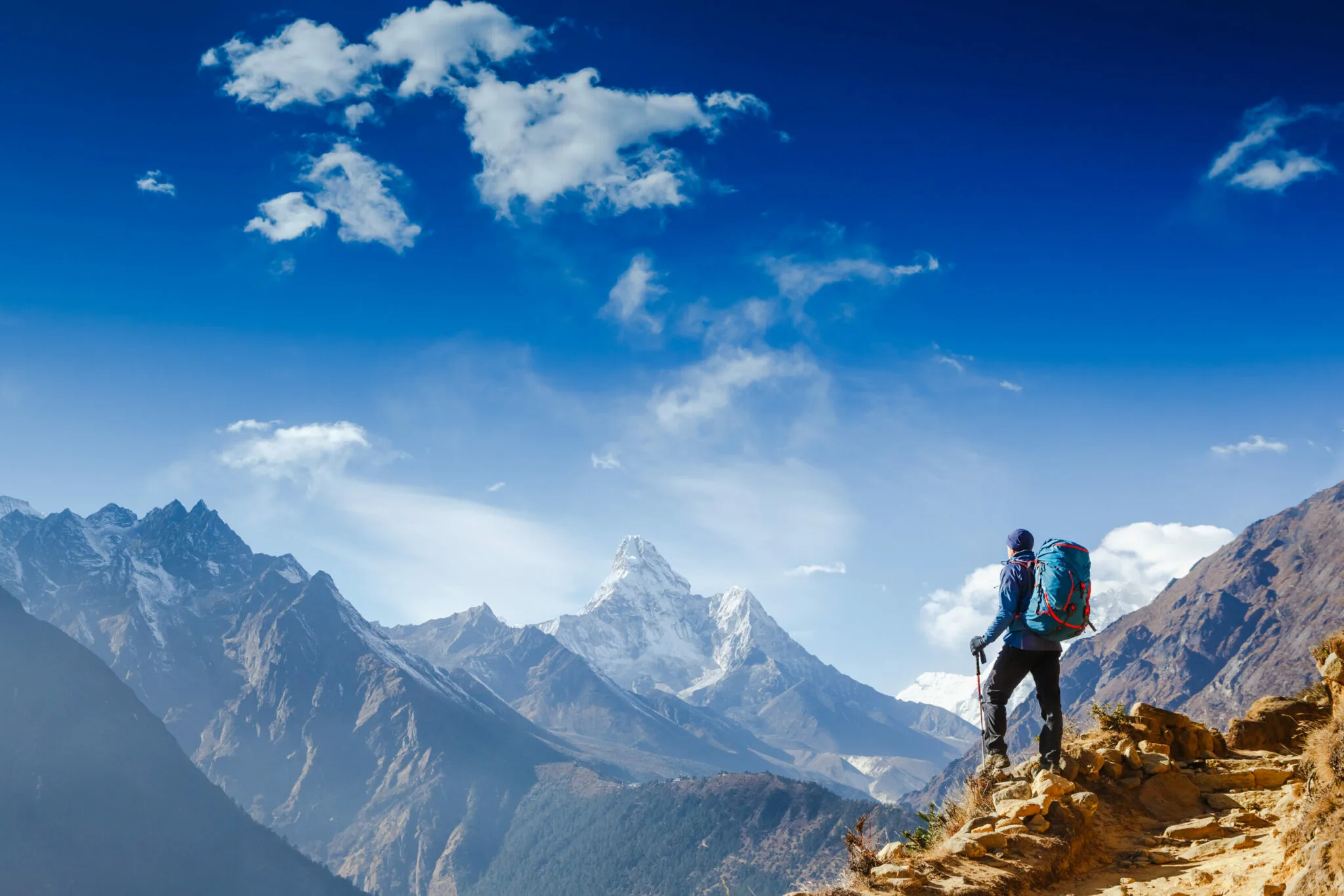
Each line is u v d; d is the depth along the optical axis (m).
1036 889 9.64
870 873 9.70
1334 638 8.71
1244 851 9.73
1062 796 10.62
